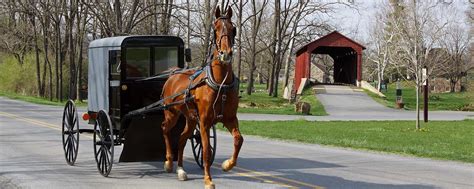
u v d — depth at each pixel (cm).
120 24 3847
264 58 8719
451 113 4119
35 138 1756
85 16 5144
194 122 1015
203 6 4409
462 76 8656
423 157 1398
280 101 5116
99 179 1025
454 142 1841
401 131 2308
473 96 5297
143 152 1109
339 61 6306
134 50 1116
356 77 5416
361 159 1341
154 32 4266
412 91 7888
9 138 1756
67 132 1220
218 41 890
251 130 2166
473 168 1194
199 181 1003
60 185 959
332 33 5297
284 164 1232
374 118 3309
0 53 6831
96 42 1198
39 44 6184
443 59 5959
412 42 2864
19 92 6212
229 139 1811
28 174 1077
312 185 960
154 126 1078
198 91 914
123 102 1094
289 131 2164
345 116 3494
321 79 10800
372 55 8644
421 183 989
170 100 1015
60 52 5412
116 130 1122
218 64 890
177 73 1052
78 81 5338
